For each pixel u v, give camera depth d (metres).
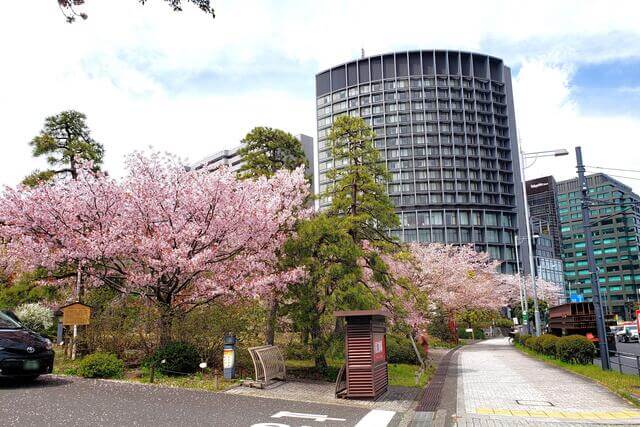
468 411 9.79
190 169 15.34
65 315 13.30
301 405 9.84
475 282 42.09
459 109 91.00
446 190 87.69
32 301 18.88
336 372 14.60
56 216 13.16
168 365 12.41
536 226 92.00
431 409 10.08
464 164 89.31
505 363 21.25
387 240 18.09
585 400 10.91
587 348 18.56
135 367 13.40
